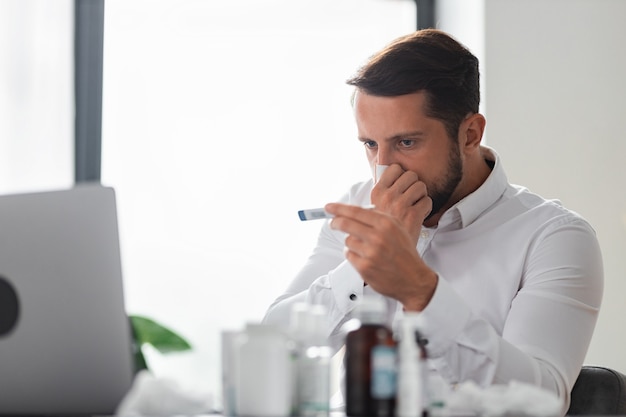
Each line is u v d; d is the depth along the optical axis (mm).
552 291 2150
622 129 3379
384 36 3744
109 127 3488
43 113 3414
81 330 1498
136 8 3529
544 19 3473
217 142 3541
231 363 1344
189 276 3484
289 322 2291
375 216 1704
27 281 1517
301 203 3570
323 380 1309
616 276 3338
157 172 3500
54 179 3420
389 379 1267
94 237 1498
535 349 2006
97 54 3486
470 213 2326
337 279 2201
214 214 3518
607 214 3377
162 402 1334
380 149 2197
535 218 2316
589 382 2066
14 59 3387
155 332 1672
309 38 3635
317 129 3611
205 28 3564
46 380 1520
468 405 1352
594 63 3432
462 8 3650
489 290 2285
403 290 1716
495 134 3461
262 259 3523
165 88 3527
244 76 3578
